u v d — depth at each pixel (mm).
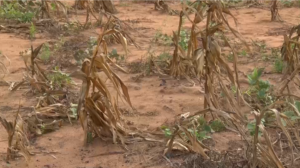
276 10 11781
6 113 6328
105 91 5340
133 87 7215
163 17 12461
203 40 5648
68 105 6367
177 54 7422
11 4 12156
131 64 8227
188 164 4938
